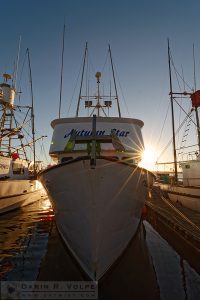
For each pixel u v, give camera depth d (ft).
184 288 23.61
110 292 22.62
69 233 27.53
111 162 25.05
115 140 30.63
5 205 56.95
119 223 27.37
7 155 66.80
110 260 25.70
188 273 27.12
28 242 36.68
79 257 25.62
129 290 22.95
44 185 32.12
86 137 27.73
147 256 31.89
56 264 27.58
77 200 25.67
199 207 52.49
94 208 24.64
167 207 61.00
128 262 29.17
